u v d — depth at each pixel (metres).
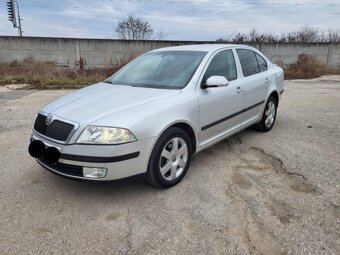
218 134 4.21
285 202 3.20
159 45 17.31
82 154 2.93
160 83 3.91
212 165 4.12
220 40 19.78
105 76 13.69
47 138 3.19
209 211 3.04
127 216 2.97
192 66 4.00
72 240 2.64
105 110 3.16
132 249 2.53
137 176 3.14
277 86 5.68
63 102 3.56
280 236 2.67
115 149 2.92
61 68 14.43
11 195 3.35
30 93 10.16
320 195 3.32
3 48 16.14
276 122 6.32
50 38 16.31
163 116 3.25
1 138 5.26
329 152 4.56
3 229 2.77
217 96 3.99
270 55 18.92
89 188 3.49
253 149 4.71
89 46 16.69
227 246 2.55
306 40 26.52
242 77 4.63
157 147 3.22
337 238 2.64
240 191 3.43
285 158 4.34
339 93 10.23
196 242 2.60
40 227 2.81
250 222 2.87
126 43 16.94
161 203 3.19
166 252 2.49
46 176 3.79
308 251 2.49
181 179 3.66
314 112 7.25
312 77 16.06
